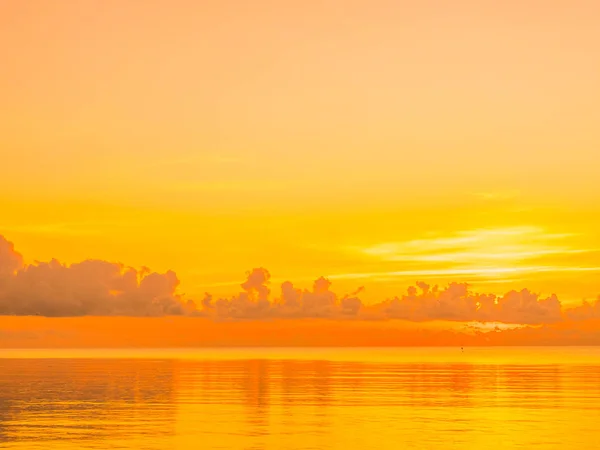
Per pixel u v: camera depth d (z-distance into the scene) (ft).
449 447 147.95
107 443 151.64
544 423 182.09
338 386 313.73
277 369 504.02
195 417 194.29
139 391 281.95
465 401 238.07
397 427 174.81
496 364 619.67
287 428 173.17
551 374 425.28
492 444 151.23
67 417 193.98
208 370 481.87
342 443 152.05
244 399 246.47
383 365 596.29
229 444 150.61
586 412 205.36
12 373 427.33
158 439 156.66
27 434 163.53
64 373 428.56
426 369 504.84
